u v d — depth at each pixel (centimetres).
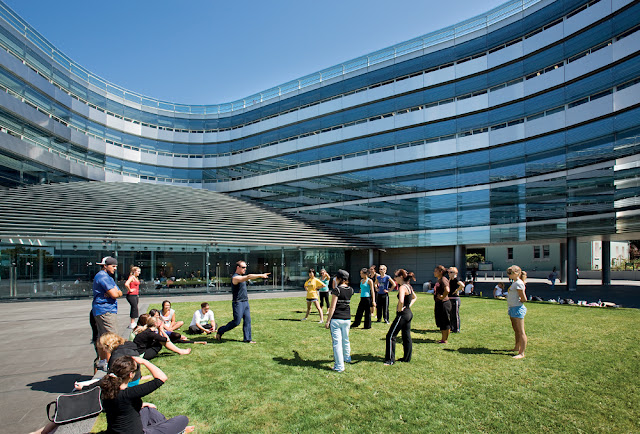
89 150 3428
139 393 319
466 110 2731
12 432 383
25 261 1758
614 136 2069
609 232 2050
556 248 3981
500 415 428
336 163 3309
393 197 2994
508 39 2605
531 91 2458
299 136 3575
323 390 504
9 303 1634
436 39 2939
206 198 3173
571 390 505
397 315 640
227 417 420
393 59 3098
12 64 2616
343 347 630
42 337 858
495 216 2558
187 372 577
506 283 2930
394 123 3025
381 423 407
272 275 2350
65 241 1848
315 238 2731
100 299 572
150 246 2016
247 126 3975
